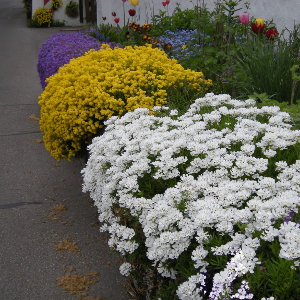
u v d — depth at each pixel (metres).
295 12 7.33
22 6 31.92
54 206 4.86
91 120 4.89
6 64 12.30
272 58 5.07
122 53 5.82
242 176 2.83
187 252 2.47
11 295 3.42
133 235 2.79
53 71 6.91
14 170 5.87
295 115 3.68
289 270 1.88
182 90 5.19
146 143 3.12
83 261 3.84
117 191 3.10
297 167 2.77
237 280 2.10
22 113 8.14
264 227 2.07
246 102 3.98
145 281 2.98
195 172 2.89
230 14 6.59
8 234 4.30
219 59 6.14
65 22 22.27
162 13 9.62
